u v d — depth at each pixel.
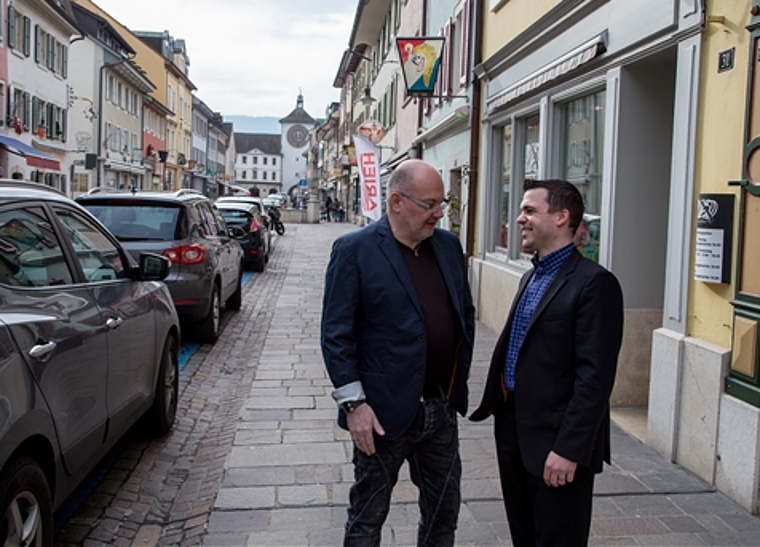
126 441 5.71
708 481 4.73
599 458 2.95
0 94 28.25
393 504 4.48
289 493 4.65
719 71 4.75
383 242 3.07
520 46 9.32
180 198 9.09
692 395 4.91
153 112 58.28
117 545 4.06
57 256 4.05
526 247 3.05
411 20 20.66
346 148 36.94
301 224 46.25
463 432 5.93
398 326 3.01
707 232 4.64
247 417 6.27
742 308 4.41
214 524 4.21
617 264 6.37
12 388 3.01
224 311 12.27
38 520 3.18
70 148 39.53
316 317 11.80
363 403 2.96
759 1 4.32
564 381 2.88
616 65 6.38
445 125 13.84
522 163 9.84
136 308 4.98
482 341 9.66
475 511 4.40
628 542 3.98
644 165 6.34
